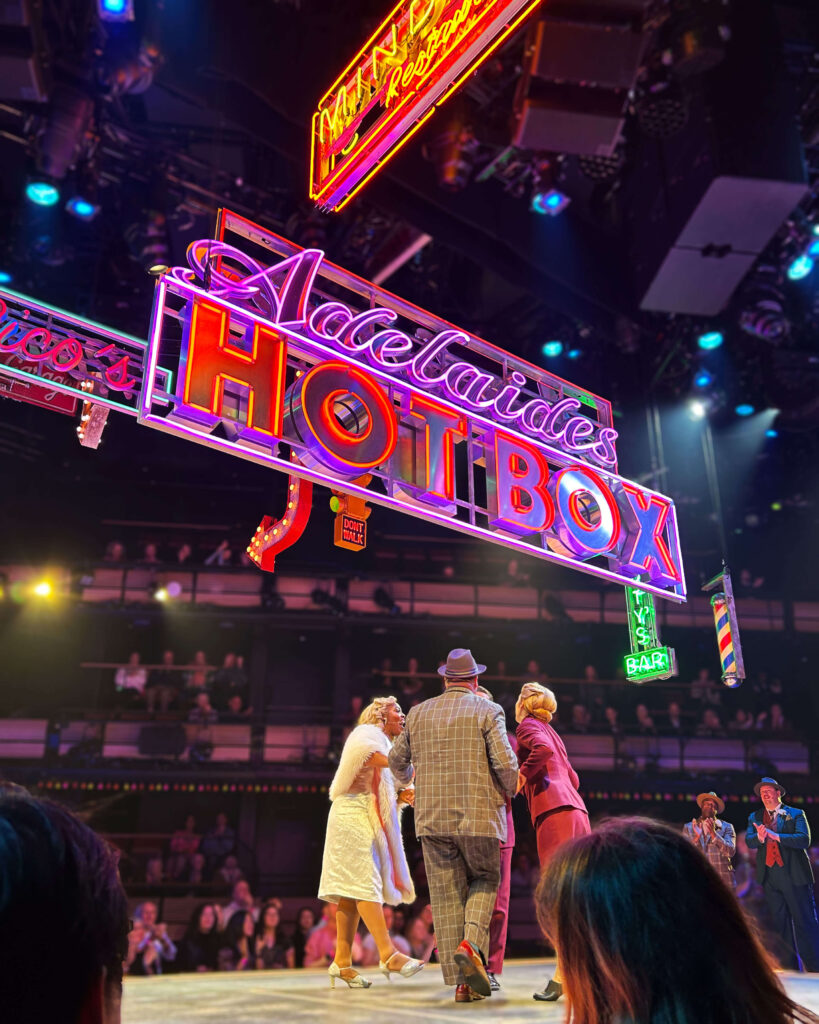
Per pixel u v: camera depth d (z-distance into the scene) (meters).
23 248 16.36
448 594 22.20
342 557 22.83
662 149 14.38
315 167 6.16
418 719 4.75
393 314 6.89
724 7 11.09
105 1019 0.85
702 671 22.22
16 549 21.39
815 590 23.30
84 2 11.05
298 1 11.59
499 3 4.65
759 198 13.08
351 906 5.21
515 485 7.29
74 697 21.44
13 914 0.80
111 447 22.23
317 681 22.80
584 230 16.02
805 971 6.68
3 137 14.39
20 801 0.88
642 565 8.05
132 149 14.32
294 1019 3.75
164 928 13.86
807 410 19.19
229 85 12.00
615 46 10.22
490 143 12.48
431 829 4.52
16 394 5.91
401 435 6.89
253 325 6.11
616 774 19.97
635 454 20.91
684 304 15.68
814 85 13.90
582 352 19.36
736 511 23.14
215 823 20.88
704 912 1.01
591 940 1.01
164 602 20.56
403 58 5.43
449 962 4.39
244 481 22.97
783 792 7.20
